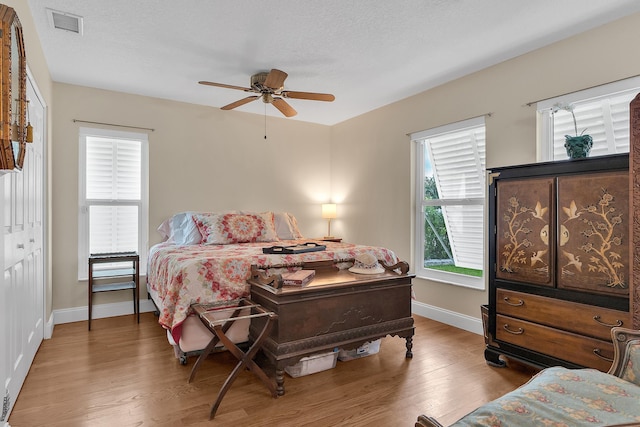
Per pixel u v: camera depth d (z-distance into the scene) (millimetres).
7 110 1218
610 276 1947
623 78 2393
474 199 3451
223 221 3812
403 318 2717
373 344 2779
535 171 2312
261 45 2768
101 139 3799
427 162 3959
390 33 2590
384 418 1920
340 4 2223
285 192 4914
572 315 2107
